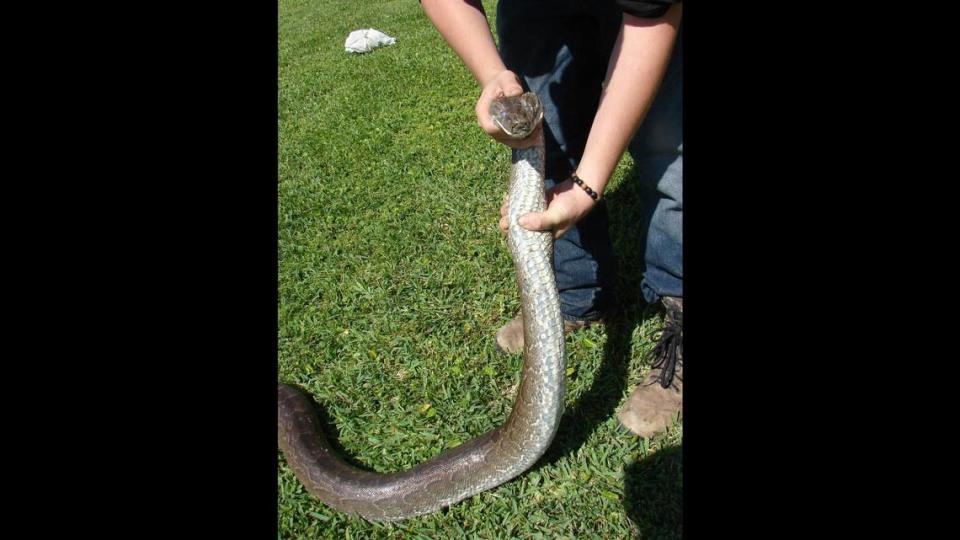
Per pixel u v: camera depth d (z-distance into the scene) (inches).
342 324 84.8
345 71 207.2
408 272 92.4
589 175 51.7
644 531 55.0
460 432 67.2
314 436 66.3
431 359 76.4
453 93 165.3
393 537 58.5
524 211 53.7
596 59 63.4
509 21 63.3
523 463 57.2
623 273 83.4
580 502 58.1
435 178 117.9
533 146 54.1
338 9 351.9
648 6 45.8
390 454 66.4
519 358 73.3
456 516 59.3
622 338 74.1
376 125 150.9
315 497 62.7
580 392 68.2
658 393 63.9
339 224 107.7
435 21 56.6
